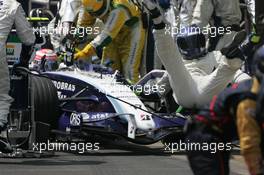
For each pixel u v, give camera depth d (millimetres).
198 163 17125
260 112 15414
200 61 35312
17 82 32938
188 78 33125
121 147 37250
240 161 32812
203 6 36312
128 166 30469
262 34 32031
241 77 34938
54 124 33969
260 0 38031
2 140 31484
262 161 15844
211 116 16984
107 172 28828
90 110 34562
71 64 38000
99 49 37969
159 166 30641
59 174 28047
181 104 33938
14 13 30781
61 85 35531
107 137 34781
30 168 29422
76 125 33500
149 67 40938
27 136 32250
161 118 33875
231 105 16516
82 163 31109
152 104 39219
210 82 33312
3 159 31906
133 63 40406
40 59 37656
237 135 17125
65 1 41656
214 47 37031
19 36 31516
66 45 39750
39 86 32969
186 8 36719
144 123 33375
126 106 33812
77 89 35062
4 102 31047
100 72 36875
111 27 37875
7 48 33656
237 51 32312
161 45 32281
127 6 38344
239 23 37656
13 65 32562
